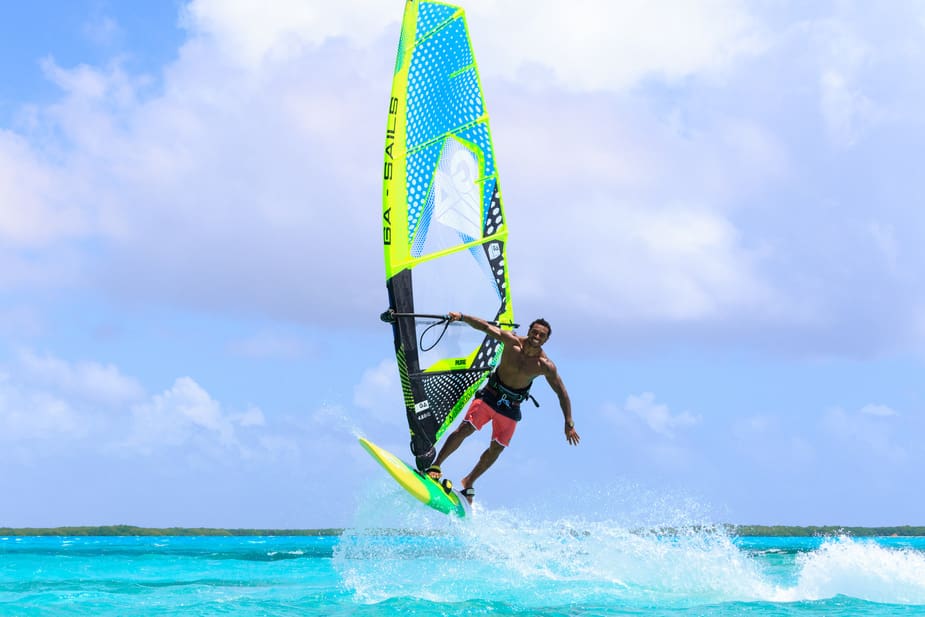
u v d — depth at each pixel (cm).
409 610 918
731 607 940
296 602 1019
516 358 1070
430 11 1147
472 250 1164
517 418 1097
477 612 902
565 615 882
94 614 934
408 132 1118
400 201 1107
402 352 1097
